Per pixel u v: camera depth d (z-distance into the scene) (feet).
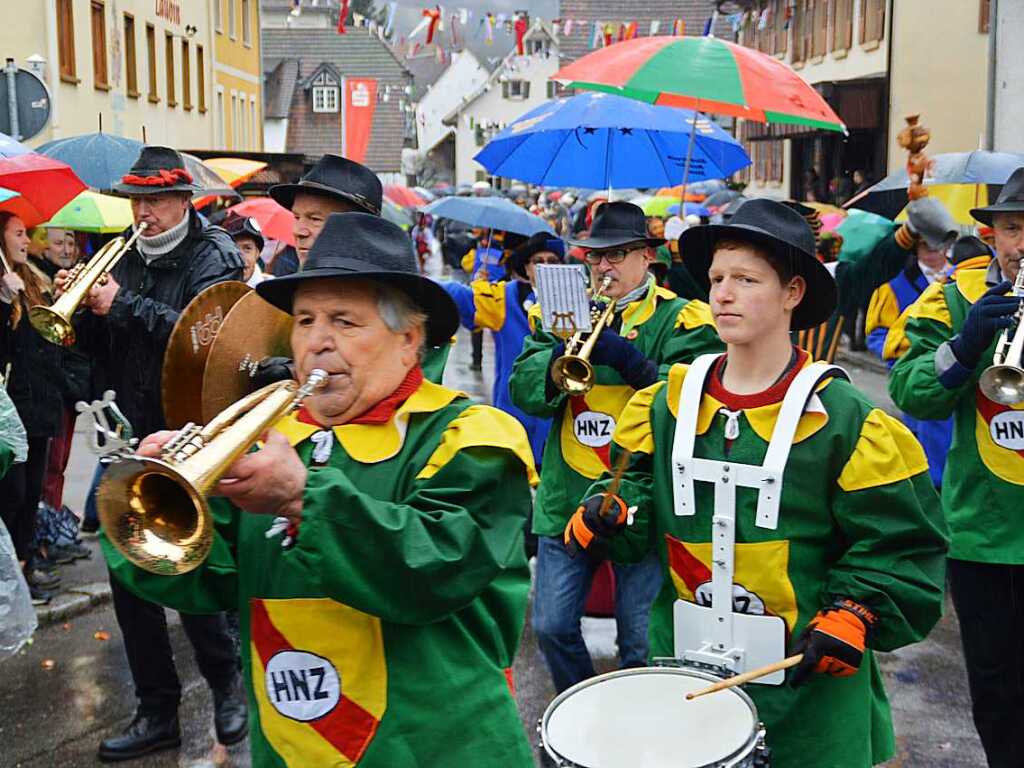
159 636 17.79
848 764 11.12
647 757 9.61
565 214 94.84
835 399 11.08
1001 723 15.88
